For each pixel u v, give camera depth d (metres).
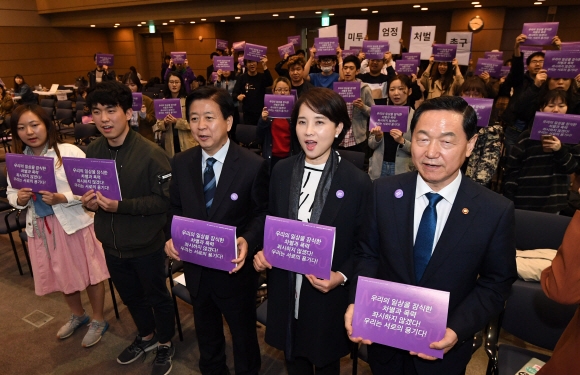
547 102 2.55
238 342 1.71
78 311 2.34
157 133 4.63
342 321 1.41
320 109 1.22
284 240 1.25
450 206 1.10
